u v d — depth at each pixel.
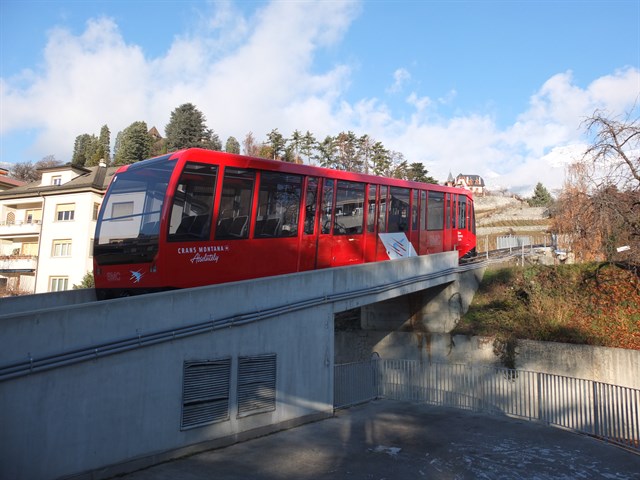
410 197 19.91
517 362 19.64
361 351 24.73
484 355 20.66
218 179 12.71
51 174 39.72
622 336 18.38
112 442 8.25
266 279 11.82
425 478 9.00
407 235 19.39
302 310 12.90
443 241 21.78
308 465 9.39
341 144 79.94
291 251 14.37
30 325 7.28
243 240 13.08
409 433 12.37
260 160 13.77
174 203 11.74
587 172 20.86
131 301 8.76
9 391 6.96
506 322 21.39
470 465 9.91
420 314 23.31
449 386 17.30
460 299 22.75
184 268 11.77
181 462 9.14
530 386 15.63
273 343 11.90
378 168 80.50
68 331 7.76
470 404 16.55
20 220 39.03
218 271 12.43
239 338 10.97
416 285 18.67
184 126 74.25
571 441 12.27
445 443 11.55
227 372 10.61
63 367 7.64
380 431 12.41
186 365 9.70
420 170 85.00
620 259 22.89
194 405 9.82
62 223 35.94
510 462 10.23
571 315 20.58
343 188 16.56
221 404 10.41
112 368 8.35
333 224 15.98
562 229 29.75
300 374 12.70
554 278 23.25
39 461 7.22
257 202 13.56
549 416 14.39
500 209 74.44
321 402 13.42
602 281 21.86
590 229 22.31
